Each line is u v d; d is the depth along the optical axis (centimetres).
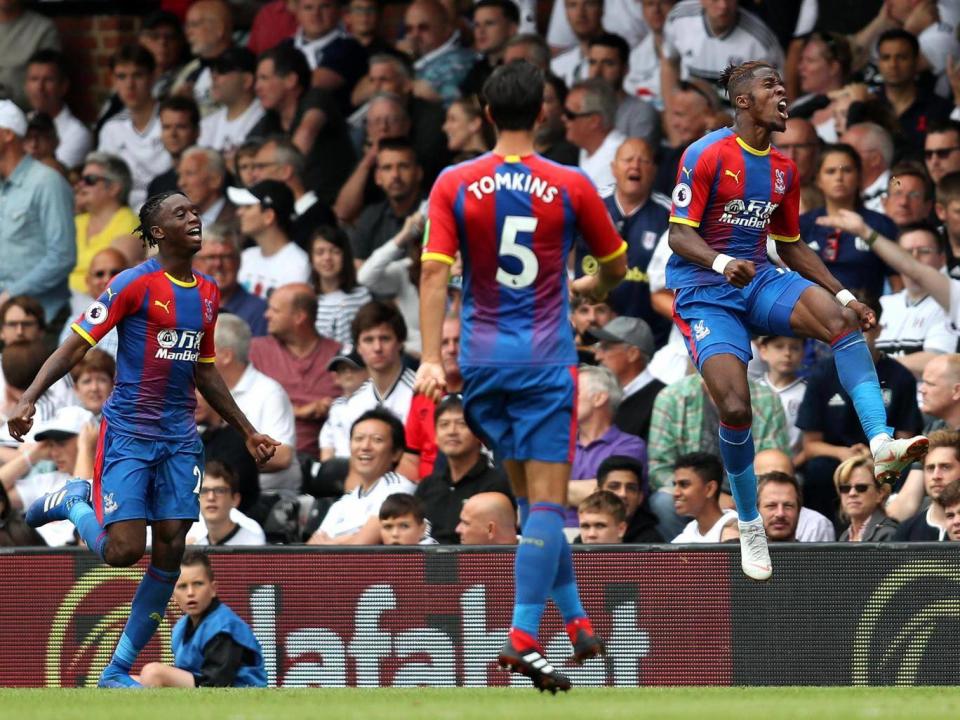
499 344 1733
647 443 3114
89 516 2281
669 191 3697
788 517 2619
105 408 2189
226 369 3269
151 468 2180
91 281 3912
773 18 4003
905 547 2317
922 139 3778
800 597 2350
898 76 3784
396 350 3294
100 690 2094
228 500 2892
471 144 3953
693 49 3991
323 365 3534
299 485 3288
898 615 2320
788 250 2053
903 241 3347
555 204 1728
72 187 4441
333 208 4094
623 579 2408
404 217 3866
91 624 2605
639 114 3919
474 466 2889
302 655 2503
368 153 4022
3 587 2641
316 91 4175
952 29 3853
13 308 3619
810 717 1392
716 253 1920
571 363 1745
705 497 2759
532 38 4031
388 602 2478
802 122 3544
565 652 2420
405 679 2466
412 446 3095
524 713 1459
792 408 3170
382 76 4178
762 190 1978
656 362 3275
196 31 4625
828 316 1941
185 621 2483
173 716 1466
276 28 4631
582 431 3041
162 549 2202
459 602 2450
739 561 2372
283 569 2516
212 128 4444
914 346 3291
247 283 3828
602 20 4219
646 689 2050
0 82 4716
